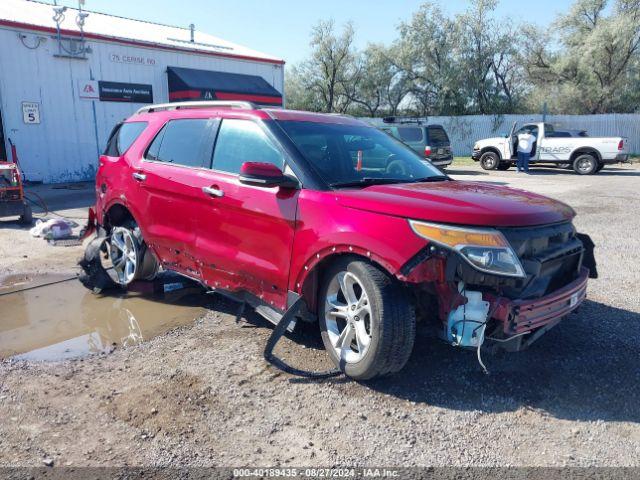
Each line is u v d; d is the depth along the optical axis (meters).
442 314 3.30
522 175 19.41
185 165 4.65
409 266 3.10
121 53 17.84
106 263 6.04
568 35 34.72
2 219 9.84
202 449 2.86
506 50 35.53
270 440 2.95
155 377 3.64
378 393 3.45
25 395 3.39
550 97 35.69
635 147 28.86
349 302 3.52
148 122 5.32
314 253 3.54
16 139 15.93
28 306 5.14
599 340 4.27
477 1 35.00
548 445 2.94
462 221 3.10
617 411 3.27
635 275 6.16
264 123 4.14
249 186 3.99
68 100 16.84
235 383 3.56
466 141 33.16
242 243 4.07
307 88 40.00
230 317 4.81
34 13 18.14
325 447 2.89
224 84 20.08
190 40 21.77
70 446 2.86
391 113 39.47
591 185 15.55
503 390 3.50
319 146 4.09
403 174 4.29
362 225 3.30
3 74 15.40
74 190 15.04
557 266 3.55
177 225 4.67
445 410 3.27
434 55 36.62
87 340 4.31
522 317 3.14
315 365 3.82
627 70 31.98
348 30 38.31
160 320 4.74
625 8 31.75
